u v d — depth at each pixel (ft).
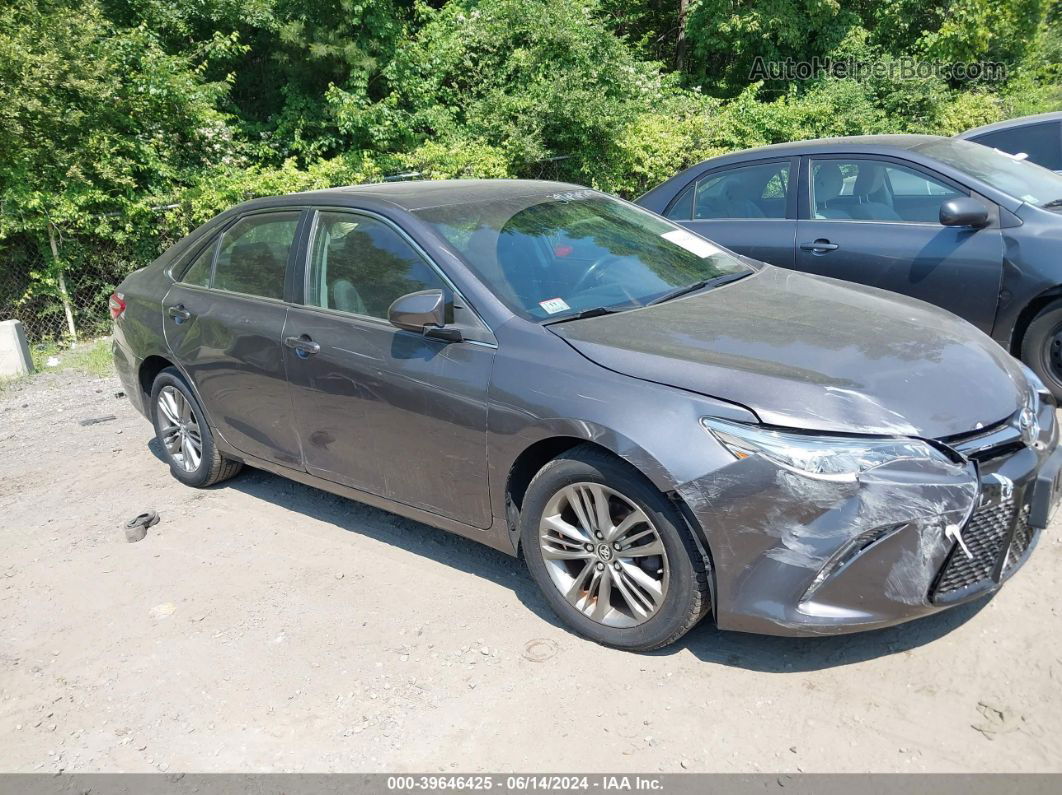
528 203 14.08
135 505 16.57
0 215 29.25
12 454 19.84
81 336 31.71
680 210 22.57
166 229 32.76
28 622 12.82
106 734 10.29
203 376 15.58
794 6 69.21
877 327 11.40
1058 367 17.51
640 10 77.10
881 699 9.77
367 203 13.52
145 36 39.24
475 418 11.43
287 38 47.75
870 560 9.37
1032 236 17.26
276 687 10.83
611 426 10.12
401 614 12.19
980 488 9.49
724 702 9.92
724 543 9.70
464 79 51.52
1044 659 10.16
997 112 64.95
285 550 14.32
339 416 13.26
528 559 11.52
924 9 73.67
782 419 9.50
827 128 56.34
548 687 10.39
